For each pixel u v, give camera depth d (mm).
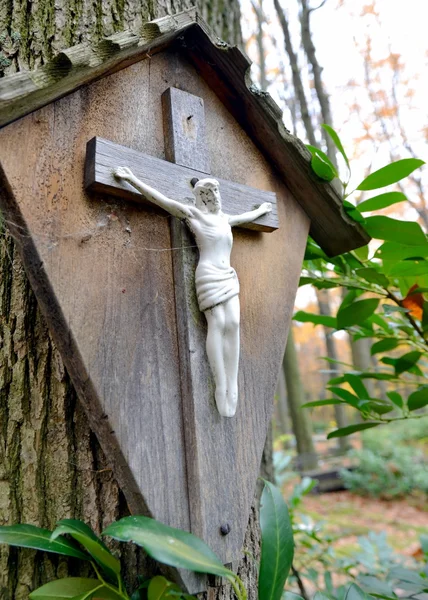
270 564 839
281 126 1143
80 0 1198
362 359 6363
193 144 1069
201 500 861
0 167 792
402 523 5336
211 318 947
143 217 967
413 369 1479
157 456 859
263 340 1093
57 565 898
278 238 1213
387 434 8078
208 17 1957
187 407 908
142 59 1042
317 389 13891
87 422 967
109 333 854
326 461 7684
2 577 883
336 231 1328
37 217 812
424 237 1244
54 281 807
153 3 1305
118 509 935
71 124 898
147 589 846
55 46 1141
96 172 865
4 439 949
